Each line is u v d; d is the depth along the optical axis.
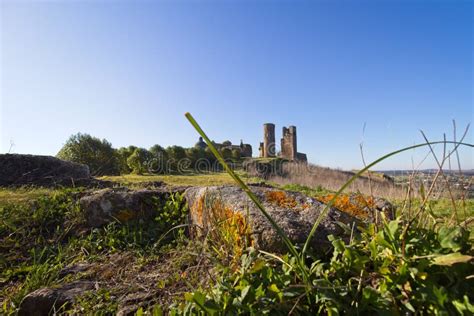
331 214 1.89
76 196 3.65
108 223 3.07
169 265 2.17
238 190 2.45
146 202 3.24
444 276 0.91
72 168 6.81
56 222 3.19
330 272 1.09
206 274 1.70
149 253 2.53
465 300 0.79
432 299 0.83
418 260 0.94
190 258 2.11
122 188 4.00
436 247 0.95
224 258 1.63
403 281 0.91
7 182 5.74
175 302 1.36
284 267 1.17
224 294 1.07
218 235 1.89
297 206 2.07
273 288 1.01
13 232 2.96
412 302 0.89
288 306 0.98
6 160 6.07
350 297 0.96
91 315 1.57
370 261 1.06
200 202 2.62
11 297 1.95
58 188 4.98
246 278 1.13
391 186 2.43
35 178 6.02
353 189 6.02
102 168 11.47
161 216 3.06
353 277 1.00
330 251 1.51
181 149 18.39
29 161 6.25
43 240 2.91
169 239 2.84
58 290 1.88
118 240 2.77
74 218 3.19
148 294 1.71
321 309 0.99
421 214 1.12
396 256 0.96
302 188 8.31
